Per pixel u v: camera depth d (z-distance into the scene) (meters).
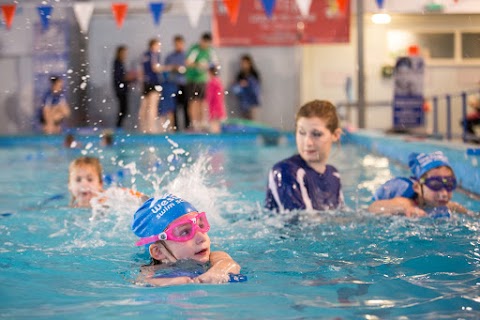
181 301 2.31
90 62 15.22
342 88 15.77
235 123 14.46
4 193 5.67
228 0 7.47
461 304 2.20
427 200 4.03
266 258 3.02
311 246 3.24
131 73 14.57
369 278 2.60
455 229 3.52
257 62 15.93
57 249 3.32
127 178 5.93
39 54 15.24
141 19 15.27
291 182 4.16
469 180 5.03
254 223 3.83
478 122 10.30
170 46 15.41
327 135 4.23
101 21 15.22
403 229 3.54
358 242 3.28
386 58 15.19
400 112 9.68
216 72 14.48
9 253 3.23
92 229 3.80
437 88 14.66
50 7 7.59
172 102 14.42
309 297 2.34
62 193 5.55
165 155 8.98
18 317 2.16
